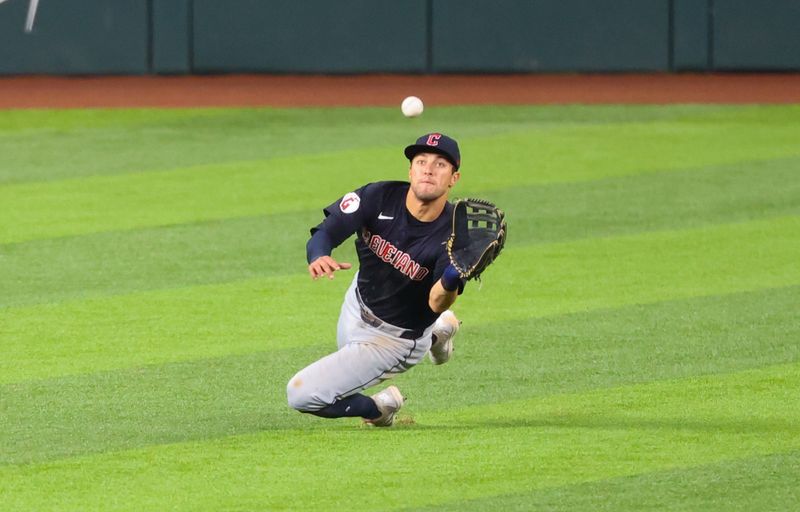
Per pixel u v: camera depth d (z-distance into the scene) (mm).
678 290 38938
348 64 81375
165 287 39281
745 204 50531
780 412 27578
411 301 25578
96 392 29391
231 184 54312
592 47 80875
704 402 28469
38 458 24688
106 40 80375
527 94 76062
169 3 80312
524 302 37719
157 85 78938
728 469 23719
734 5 79938
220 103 73875
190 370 31219
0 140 64375
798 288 39062
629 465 23984
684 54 80500
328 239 25094
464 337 34250
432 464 24094
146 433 26312
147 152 61312
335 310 36875
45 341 33750
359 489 22781
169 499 22375
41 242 44844
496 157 59719
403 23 80938
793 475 23359
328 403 25828
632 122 68000
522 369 31422
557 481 23125
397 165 57844
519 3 80688
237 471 23812
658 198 51656
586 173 56344
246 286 39406
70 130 66875
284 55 81188
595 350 33000
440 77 81250
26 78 80562
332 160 59062
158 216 48719
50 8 79938
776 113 69938
